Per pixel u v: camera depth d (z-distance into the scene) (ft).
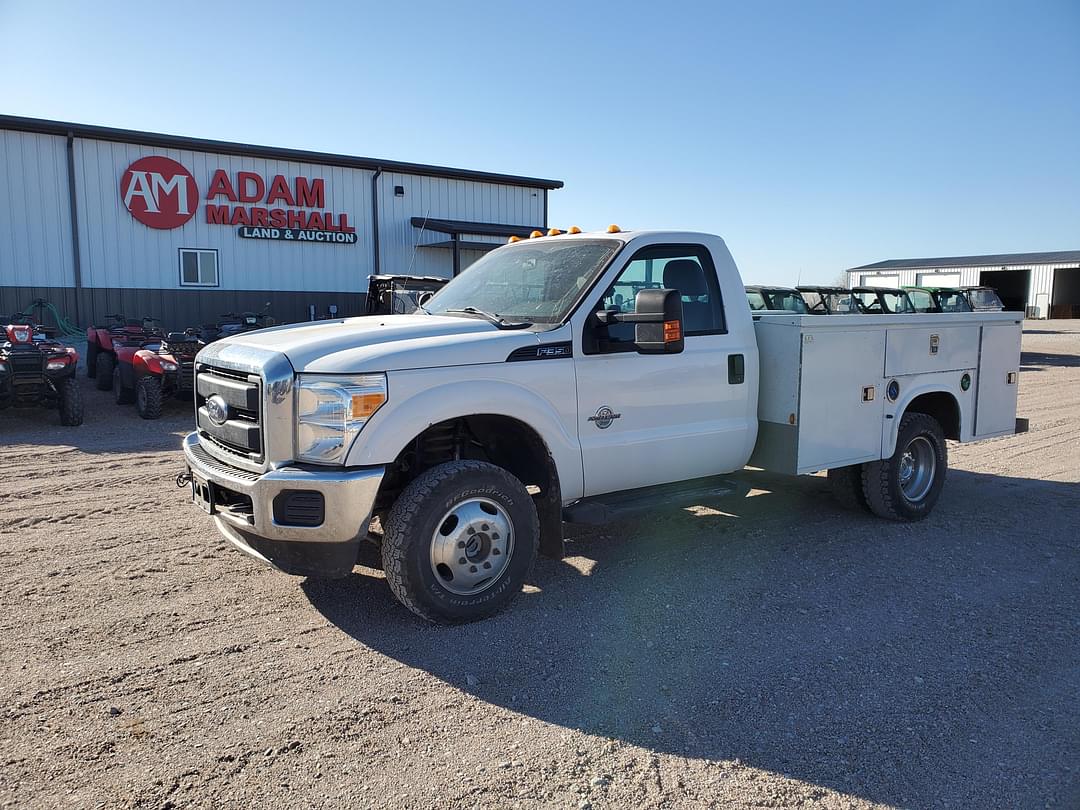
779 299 57.21
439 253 86.38
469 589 14.49
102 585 16.03
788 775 10.12
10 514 21.15
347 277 81.15
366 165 79.92
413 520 13.69
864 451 19.95
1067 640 14.23
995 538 20.27
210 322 74.23
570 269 16.88
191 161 71.97
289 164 76.84
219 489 14.66
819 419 18.80
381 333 14.58
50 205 66.44
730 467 18.69
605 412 16.16
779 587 16.63
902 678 12.72
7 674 12.25
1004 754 10.65
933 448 21.95
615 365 16.22
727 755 10.55
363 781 9.80
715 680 12.56
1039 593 16.51
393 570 13.78
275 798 9.43
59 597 15.37
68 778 9.70
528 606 15.46
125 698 11.61
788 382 18.47
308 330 15.88
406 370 13.67
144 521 20.58
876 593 16.38
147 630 13.96
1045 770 10.30
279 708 11.45
